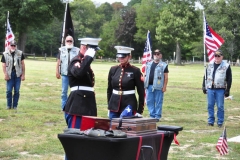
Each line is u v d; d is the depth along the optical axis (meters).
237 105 21.53
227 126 14.83
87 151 6.26
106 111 17.19
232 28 93.50
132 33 113.94
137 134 6.45
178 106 19.91
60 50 15.11
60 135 6.45
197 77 43.88
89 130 6.25
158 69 15.02
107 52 119.81
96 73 42.44
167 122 15.09
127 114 7.55
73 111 8.13
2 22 75.12
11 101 16.48
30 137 11.45
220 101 14.58
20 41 81.38
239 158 9.88
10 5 75.56
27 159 9.19
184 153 10.26
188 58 128.88
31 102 18.70
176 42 100.31
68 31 14.95
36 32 115.88
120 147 6.06
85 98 8.19
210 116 14.73
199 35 97.44
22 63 16.45
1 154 9.46
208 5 91.75
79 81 8.21
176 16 96.31
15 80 16.39
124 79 9.55
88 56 7.83
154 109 15.28
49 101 19.67
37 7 73.44
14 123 13.32
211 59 15.16
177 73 52.03
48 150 10.11
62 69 15.07
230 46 96.12
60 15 78.25
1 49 103.00
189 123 15.09
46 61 73.44
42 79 31.52
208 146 11.11
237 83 36.62
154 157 6.64
